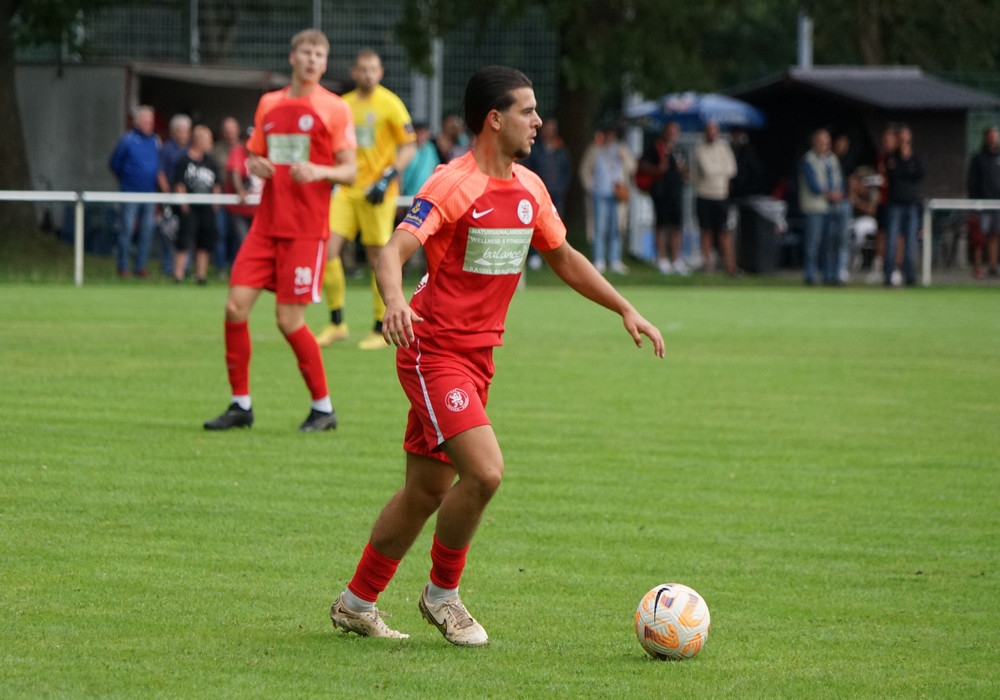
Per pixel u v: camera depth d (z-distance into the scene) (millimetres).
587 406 36781
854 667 16422
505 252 16766
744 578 20594
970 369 46531
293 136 31234
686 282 86312
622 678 15695
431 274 16781
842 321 63375
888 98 95438
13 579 19125
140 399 35188
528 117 16688
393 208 47250
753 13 162625
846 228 86000
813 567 21328
